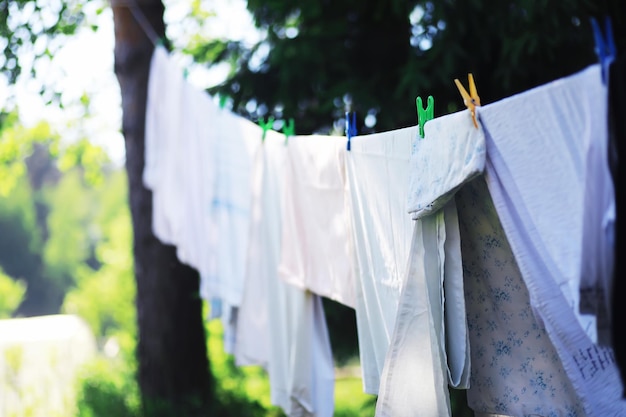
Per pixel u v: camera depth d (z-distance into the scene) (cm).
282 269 280
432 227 217
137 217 516
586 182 165
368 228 245
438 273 214
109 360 644
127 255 1168
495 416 228
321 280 271
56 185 2538
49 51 530
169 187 348
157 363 517
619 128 155
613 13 342
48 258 2448
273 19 473
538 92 177
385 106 413
